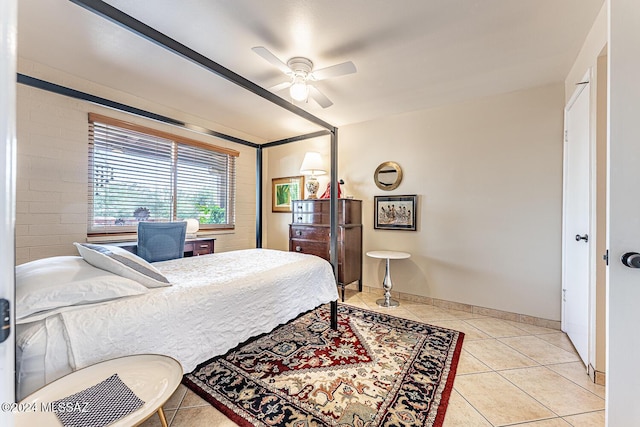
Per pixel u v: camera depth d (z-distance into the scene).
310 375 1.82
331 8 1.69
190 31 1.93
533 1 1.63
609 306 1.08
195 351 1.34
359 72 2.47
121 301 1.23
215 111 3.53
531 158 2.78
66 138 2.61
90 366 1.04
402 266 3.55
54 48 2.17
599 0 1.62
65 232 2.61
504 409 1.52
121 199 3.04
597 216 1.80
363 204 3.89
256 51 1.86
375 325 2.68
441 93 2.92
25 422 0.84
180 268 2.04
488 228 3.00
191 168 3.78
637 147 1.04
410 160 3.50
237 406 1.52
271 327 1.78
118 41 2.08
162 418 1.12
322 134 2.89
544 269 2.71
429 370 1.88
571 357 2.10
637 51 1.04
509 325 2.73
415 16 1.76
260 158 3.52
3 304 0.47
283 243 4.76
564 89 2.62
